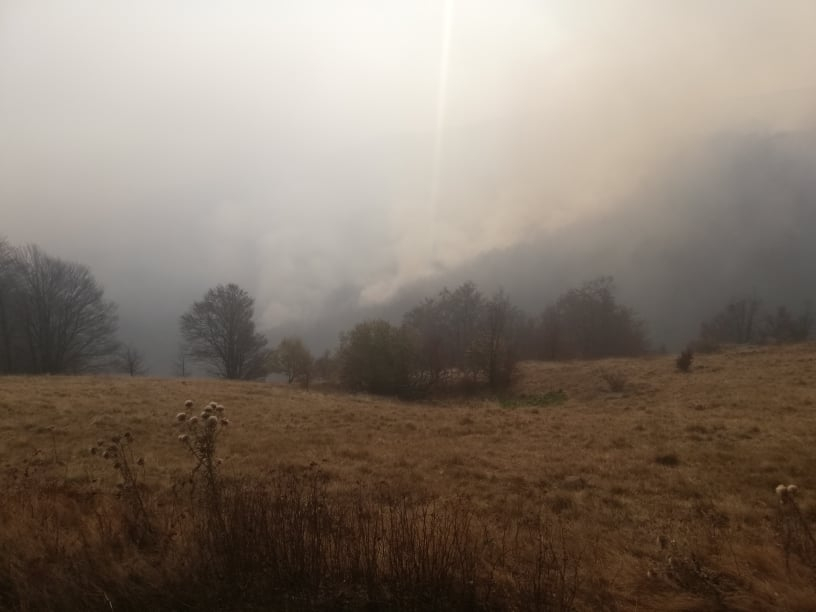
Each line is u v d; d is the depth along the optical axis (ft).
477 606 12.39
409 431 54.08
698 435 45.09
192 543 14.48
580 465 37.32
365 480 32.78
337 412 65.67
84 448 40.75
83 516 17.44
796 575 14.37
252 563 13.28
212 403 17.63
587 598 13.76
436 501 25.34
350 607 12.26
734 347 118.42
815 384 63.98
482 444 46.50
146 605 12.36
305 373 142.41
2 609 12.40
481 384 118.01
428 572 12.87
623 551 18.93
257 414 61.87
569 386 98.63
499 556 15.67
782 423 46.55
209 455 17.22
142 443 43.70
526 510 26.89
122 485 19.11
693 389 73.56
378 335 115.55
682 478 32.94
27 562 13.79
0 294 138.72
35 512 17.44
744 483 31.71
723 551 17.53
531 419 60.95
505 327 141.69
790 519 18.29
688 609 13.41
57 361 144.56
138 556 14.12
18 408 55.26
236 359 164.76
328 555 13.82
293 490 19.36
